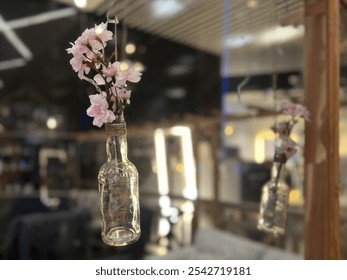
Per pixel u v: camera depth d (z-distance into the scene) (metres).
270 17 1.95
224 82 3.44
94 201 4.64
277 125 1.39
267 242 3.26
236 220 3.87
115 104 0.82
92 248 4.20
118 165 0.85
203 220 4.20
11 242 3.78
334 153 1.13
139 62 2.70
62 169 5.52
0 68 5.12
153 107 4.56
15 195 4.77
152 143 4.56
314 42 1.22
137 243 4.04
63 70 5.21
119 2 1.34
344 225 1.60
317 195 1.19
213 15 2.33
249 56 2.83
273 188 1.40
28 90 5.33
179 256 3.14
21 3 5.06
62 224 3.96
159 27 2.64
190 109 4.27
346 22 1.44
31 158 5.43
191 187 4.38
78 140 5.45
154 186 4.48
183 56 3.58
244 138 3.79
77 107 5.29
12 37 5.14
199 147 4.35
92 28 0.82
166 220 4.39
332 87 1.13
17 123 5.32
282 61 2.16
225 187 4.13
